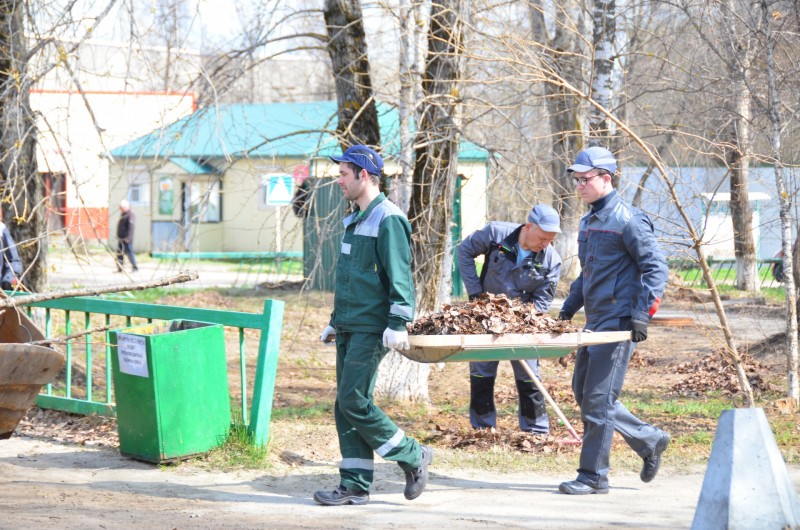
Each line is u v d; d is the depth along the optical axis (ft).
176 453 29.07
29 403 25.22
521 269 32.40
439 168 40.65
